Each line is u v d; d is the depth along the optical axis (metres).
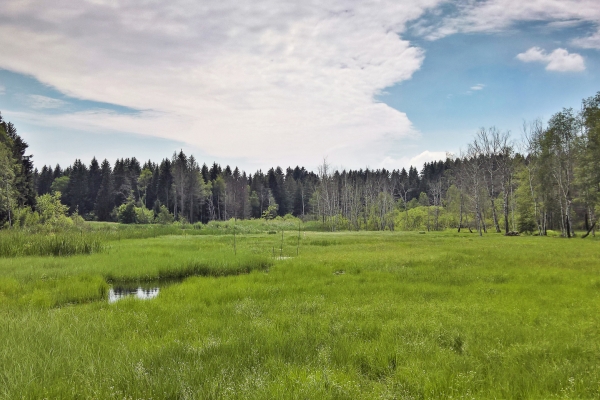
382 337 7.78
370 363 6.55
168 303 11.83
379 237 47.00
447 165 140.00
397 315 9.79
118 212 94.06
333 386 5.38
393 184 117.44
